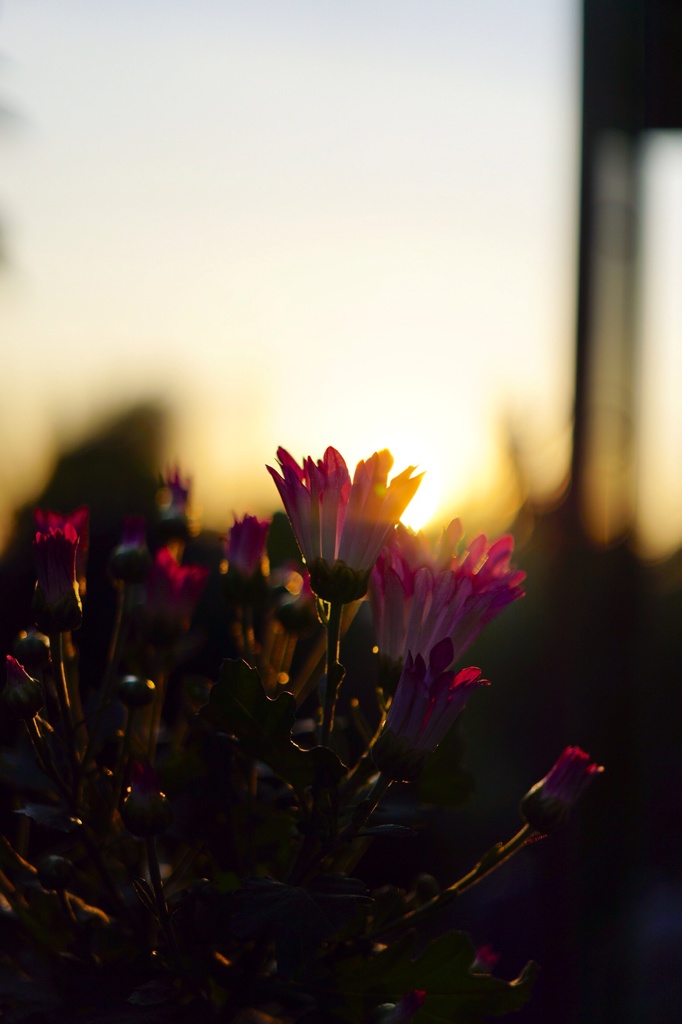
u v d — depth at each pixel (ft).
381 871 2.17
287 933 1.43
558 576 3.27
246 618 1.68
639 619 3.25
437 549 1.61
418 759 1.48
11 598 3.07
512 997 1.52
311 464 1.52
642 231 3.29
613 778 3.08
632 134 3.21
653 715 5.35
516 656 4.36
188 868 1.65
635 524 3.30
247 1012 1.61
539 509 3.61
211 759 1.61
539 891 3.02
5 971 1.59
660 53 3.15
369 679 2.13
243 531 1.68
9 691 1.53
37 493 6.28
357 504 1.51
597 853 2.97
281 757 1.49
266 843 1.62
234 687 1.47
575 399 3.27
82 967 1.54
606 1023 2.87
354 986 1.52
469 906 3.65
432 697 1.47
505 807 3.95
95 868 1.66
